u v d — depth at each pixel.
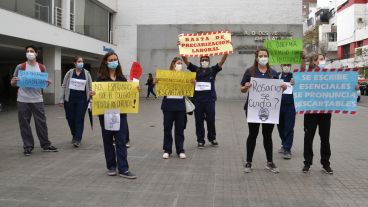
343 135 12.02
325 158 7.09
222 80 30.02
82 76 9.38
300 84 7.03
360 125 14.73
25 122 8.38
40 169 7.20
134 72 7.06
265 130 7.14
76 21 24.88
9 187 6.09
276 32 29.88
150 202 5.48
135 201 5.52
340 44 67.31
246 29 30.02
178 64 8.41
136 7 31.17
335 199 5.66
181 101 8.34
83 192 5.89
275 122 6.99
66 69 33.38
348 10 63.69
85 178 6.64
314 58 7.48
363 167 7.64
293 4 29.80
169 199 5.62
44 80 8.52
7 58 30.22
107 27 30.45
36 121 8.62
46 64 22.42
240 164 7.83
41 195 5.73
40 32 19.64
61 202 5.44
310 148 7.14
